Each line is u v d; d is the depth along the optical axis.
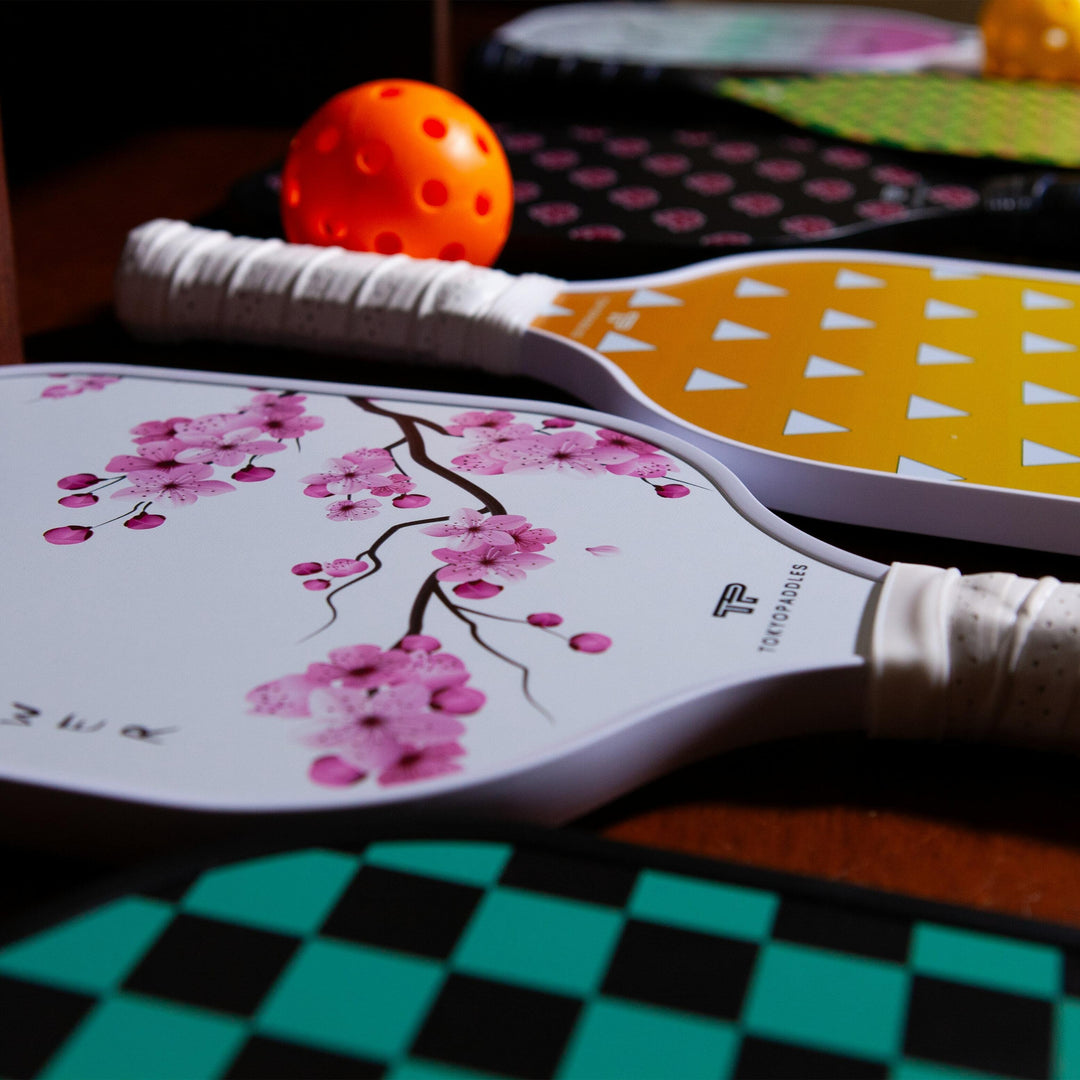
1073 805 0.60
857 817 0.59
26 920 0.46
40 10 1.87
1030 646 0.59
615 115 1.76
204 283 1.06
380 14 1.78
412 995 0.44
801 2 3.03
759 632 0.62
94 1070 0.42
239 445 0.81
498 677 0.58
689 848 0.57
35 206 1.53
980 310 1.03
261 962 0.45
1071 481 0.76
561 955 0.46
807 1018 0.44
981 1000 0.45
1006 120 1.61
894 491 0.77
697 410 0.86
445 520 0.72
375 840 0.50
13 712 0.56
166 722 0.56
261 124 1.90
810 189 1.38
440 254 1.08
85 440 0.82
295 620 0.62
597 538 0.69
